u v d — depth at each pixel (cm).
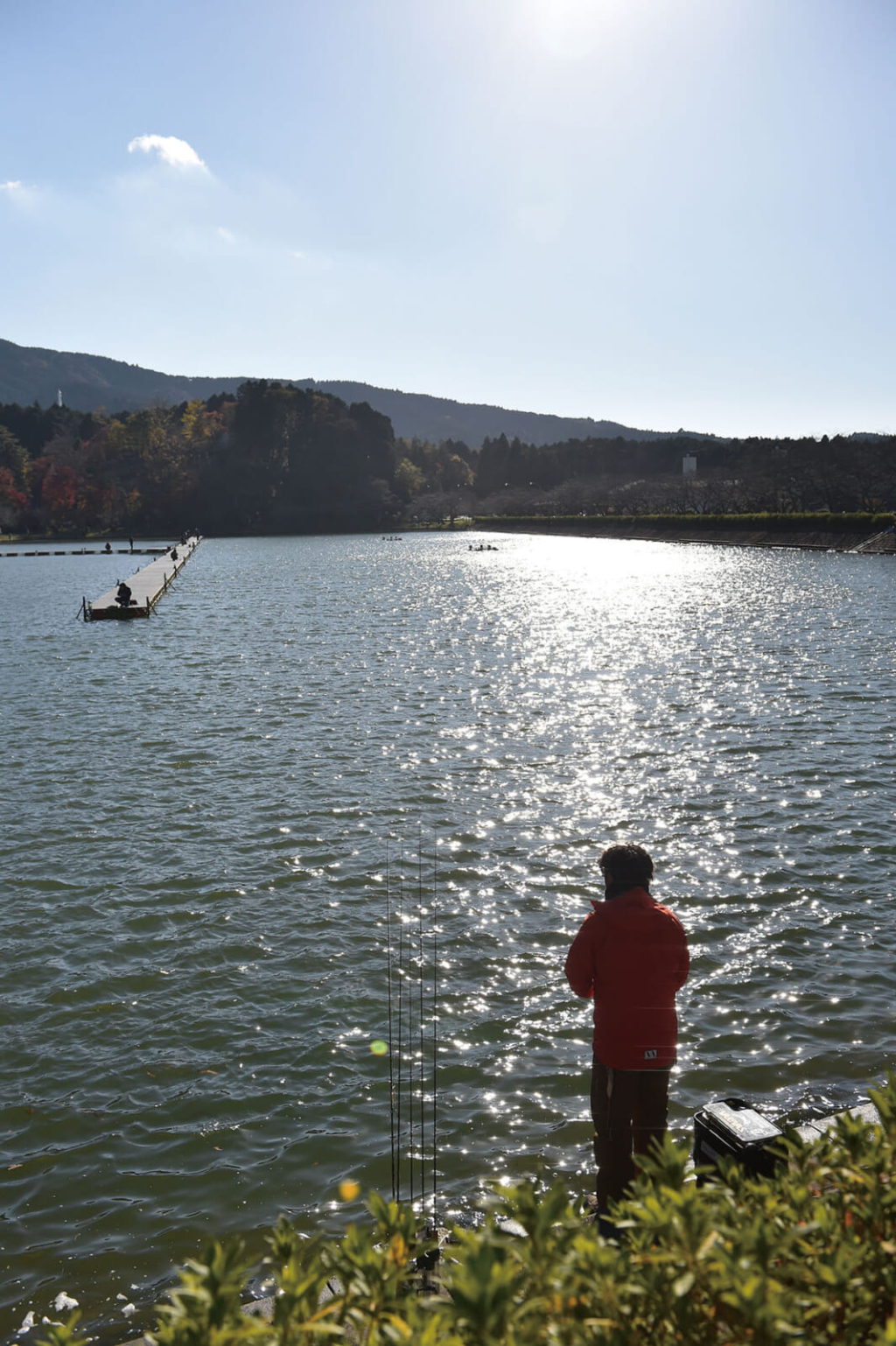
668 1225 269
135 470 19862
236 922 1214
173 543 16312
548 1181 721
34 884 1343
